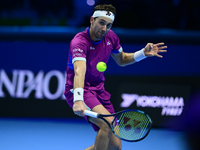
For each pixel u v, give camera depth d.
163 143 18.16
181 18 26.69
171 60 21.75
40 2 28.94
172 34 21.89
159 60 21.80
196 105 21.16
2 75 22.27
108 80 21.81
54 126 21.06
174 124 20.98
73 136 19.20
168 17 26.83
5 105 22.27
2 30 22.48
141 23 26.88
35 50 22.19
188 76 21.55
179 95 21.33
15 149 16.69
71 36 22.20
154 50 12.98
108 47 12.12
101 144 11.05
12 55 22.23
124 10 26.55
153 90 21.47
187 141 18.58
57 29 23.53
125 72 21.81
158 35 21.83
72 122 22.02
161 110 21.17
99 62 11.54
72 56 11.12
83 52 11.10
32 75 22.20
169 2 26.98
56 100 22.09
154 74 21.69
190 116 21.02
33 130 20.14
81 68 10.71
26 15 28.84
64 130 20.33
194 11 26.45
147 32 22.23
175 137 19.27
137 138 11.16
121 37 22.03
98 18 11.05
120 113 10.26
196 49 21.73
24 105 22.20
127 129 11.27
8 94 22.25
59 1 28.81
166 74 21.66
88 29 11.55
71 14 28.88
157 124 21.03
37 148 16.94
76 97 10.23
